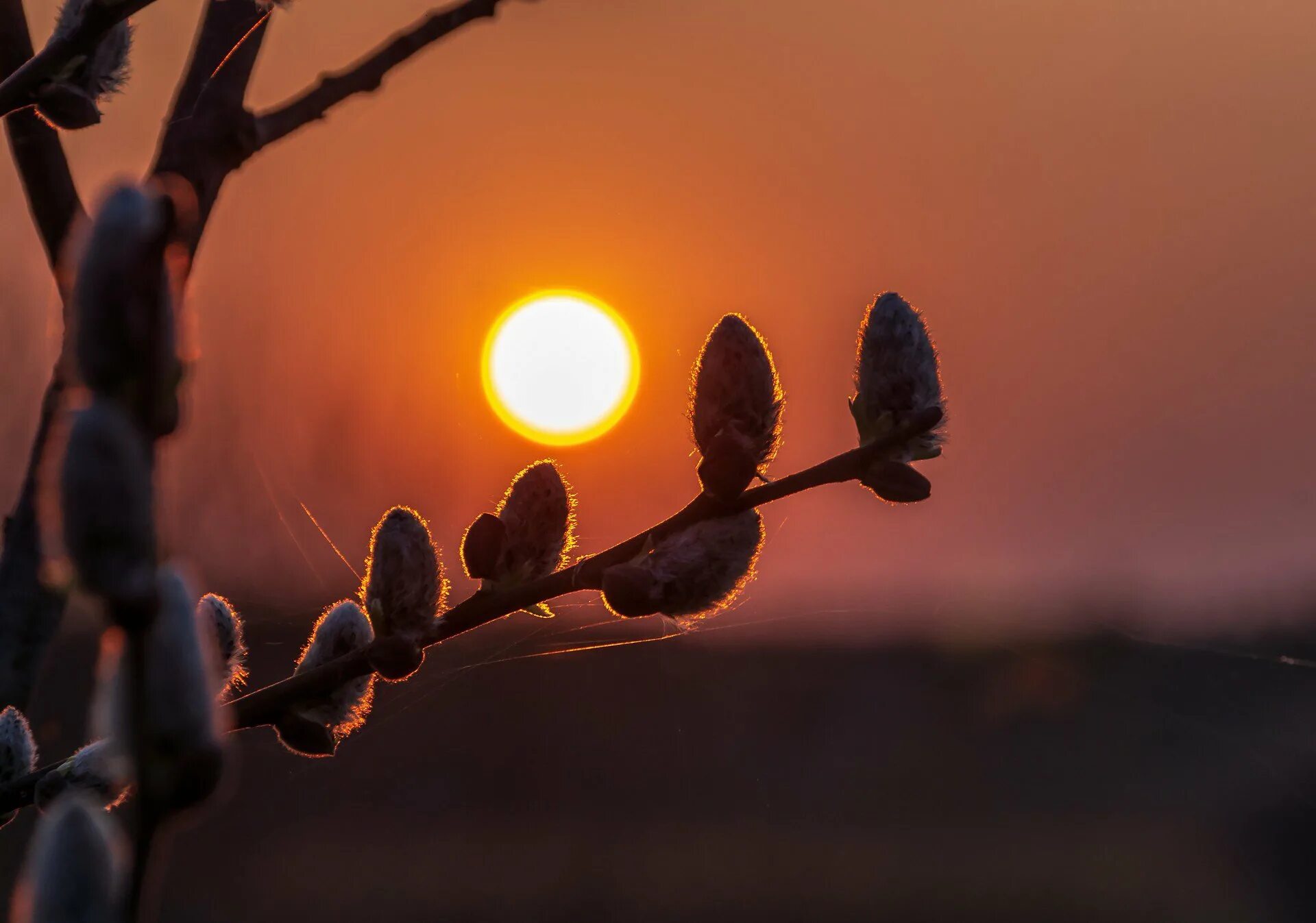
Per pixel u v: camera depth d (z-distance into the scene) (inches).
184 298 16.4
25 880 17.3
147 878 17.7
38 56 26.1
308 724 25.6
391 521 25.7
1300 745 106.0
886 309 25.3
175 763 17.8
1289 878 106.2
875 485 25.1
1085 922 106.2
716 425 25.2
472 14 26.3
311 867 102.0
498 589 25.8
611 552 25.3
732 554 25.1
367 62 26.4
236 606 51.6
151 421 16.1
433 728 113.0
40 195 27.6
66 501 15.7
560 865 110.2
